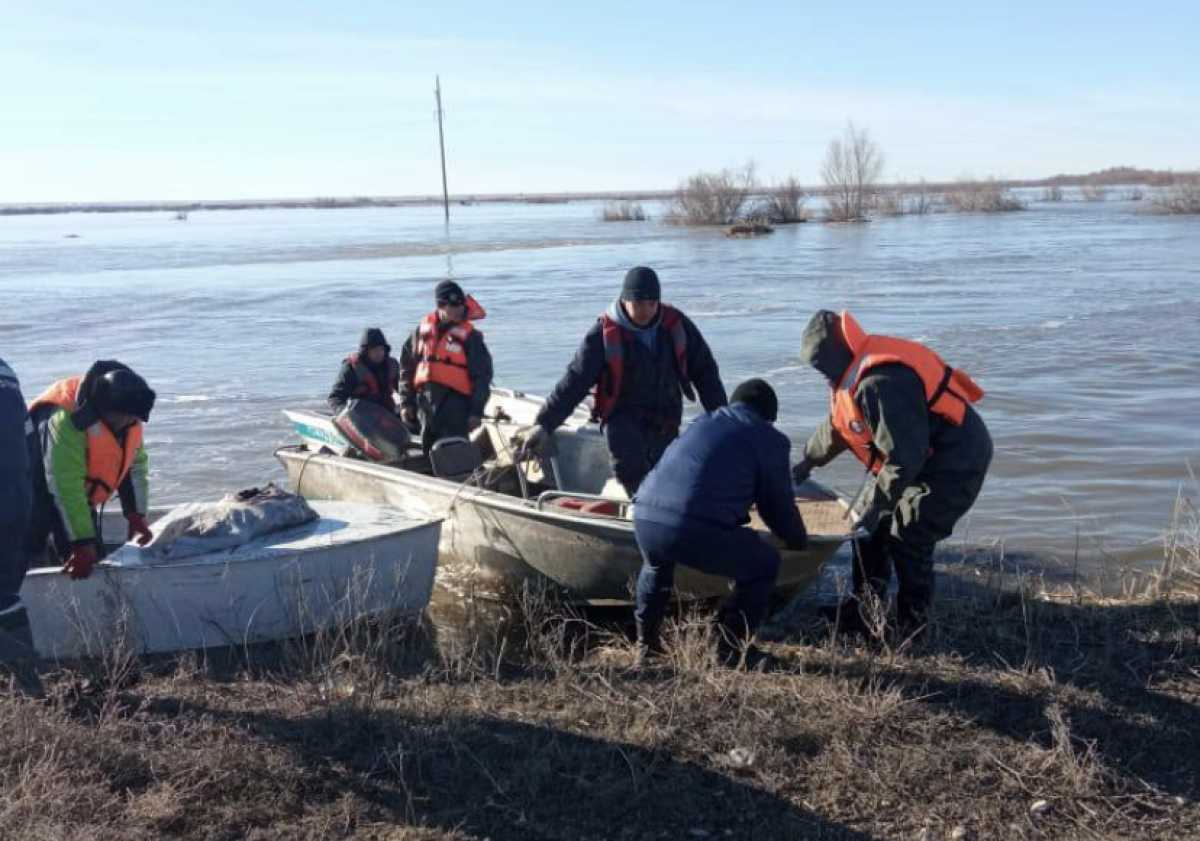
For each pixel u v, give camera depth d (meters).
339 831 3.72
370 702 4.54
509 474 8.00
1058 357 15.84
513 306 24.31
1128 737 4.36
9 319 23.66
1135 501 8.93
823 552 5.65
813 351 5.08
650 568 5.16
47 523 5.36
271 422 12.75
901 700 4.60
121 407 5.02
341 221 109.12
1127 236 46.28
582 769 4.12
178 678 5.01
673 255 40.56
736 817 3.86
